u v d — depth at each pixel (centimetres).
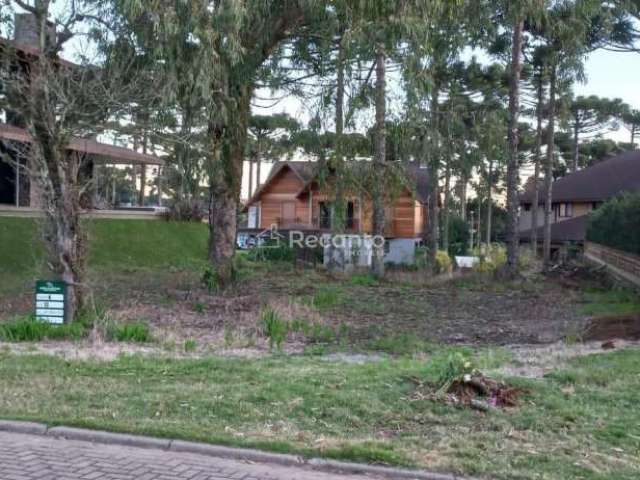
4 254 2039
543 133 5250
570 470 509
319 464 525
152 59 1361
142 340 1082
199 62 1314
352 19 1473
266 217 4309
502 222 6725
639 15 2273
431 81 1557
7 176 2352
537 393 714
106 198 2367
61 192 1154
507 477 498
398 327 1399
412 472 508
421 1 1470
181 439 568
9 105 1172
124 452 553
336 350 1075
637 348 1057
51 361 855
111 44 1368
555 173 6725
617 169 4412
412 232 3981
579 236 3941
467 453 541
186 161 1652
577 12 2461
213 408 649
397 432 594
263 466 527
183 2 1284
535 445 564
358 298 1902
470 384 700
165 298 1639
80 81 1300
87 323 1135
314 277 2400
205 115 1537
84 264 1189
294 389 716
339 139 1867
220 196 1784
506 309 1767
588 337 1244
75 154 1202
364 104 1764
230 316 1411
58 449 557
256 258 3056
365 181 2034
